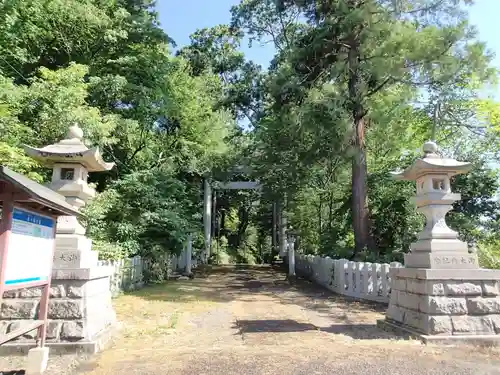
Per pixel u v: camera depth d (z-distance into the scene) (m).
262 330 5.83
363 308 8.06
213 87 22.06
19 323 4.38
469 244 9.83
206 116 17.23
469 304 4.87
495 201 12.50
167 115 14.86
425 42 9.30
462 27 9.38
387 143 12.42
